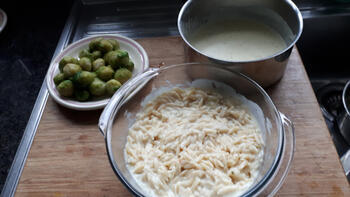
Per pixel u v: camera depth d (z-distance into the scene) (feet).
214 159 1.98
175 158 2.02
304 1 3.49
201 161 1.99
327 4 3.44
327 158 2.21
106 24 3.53
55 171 2.31
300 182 2.10
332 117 3.35
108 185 2.20
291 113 2.48
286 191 2.07
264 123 2.20
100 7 3.68
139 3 3.69
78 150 2.41
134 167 2.07
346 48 3.59
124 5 3.68
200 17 2.89
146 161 2.03
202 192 1.89
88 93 2.66
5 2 4.35
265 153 2.08
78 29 3.50
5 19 4.13
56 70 2.93
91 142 2.45
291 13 2.60
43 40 4.01
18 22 4.20
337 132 3.23
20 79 3.69
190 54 2.46
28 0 4.34
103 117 2.17
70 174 2.28
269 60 2.27
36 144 2.47
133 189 1.75
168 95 2.46
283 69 2.52
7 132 3.34
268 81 2.54
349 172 2.91
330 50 3.62
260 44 2.74
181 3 3.66
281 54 2.26
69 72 2.67
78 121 2.60
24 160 2.46
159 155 2.06
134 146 2.17
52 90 2.75
